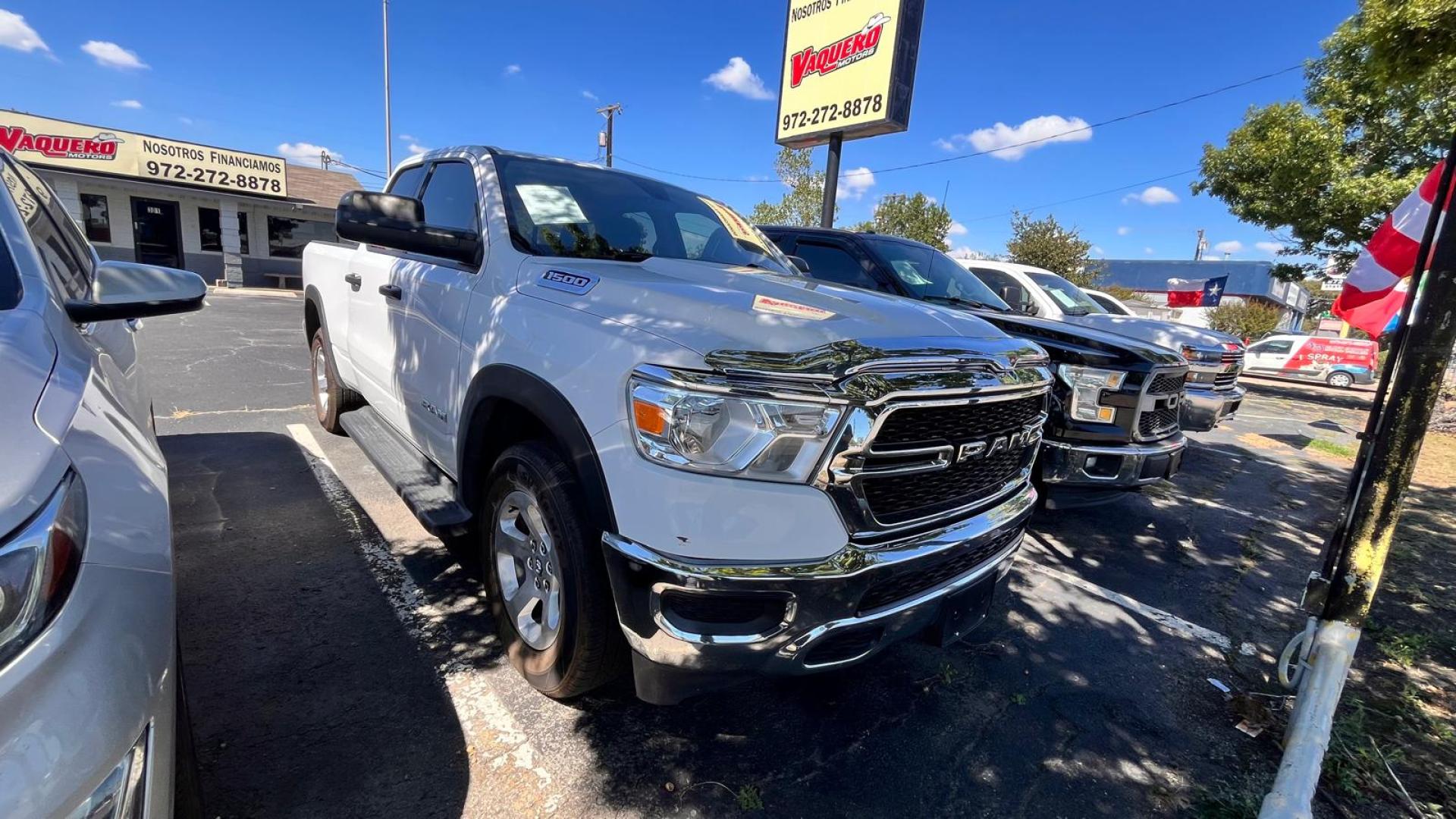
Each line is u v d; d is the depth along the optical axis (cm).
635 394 184
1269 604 393
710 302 206
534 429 248
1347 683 312
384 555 341
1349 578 236
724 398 176
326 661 257
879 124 930
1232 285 4497
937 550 203
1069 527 500
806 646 187
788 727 248
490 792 204
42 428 123
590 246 290
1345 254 1602
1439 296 212
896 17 898
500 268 266
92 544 119
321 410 508
